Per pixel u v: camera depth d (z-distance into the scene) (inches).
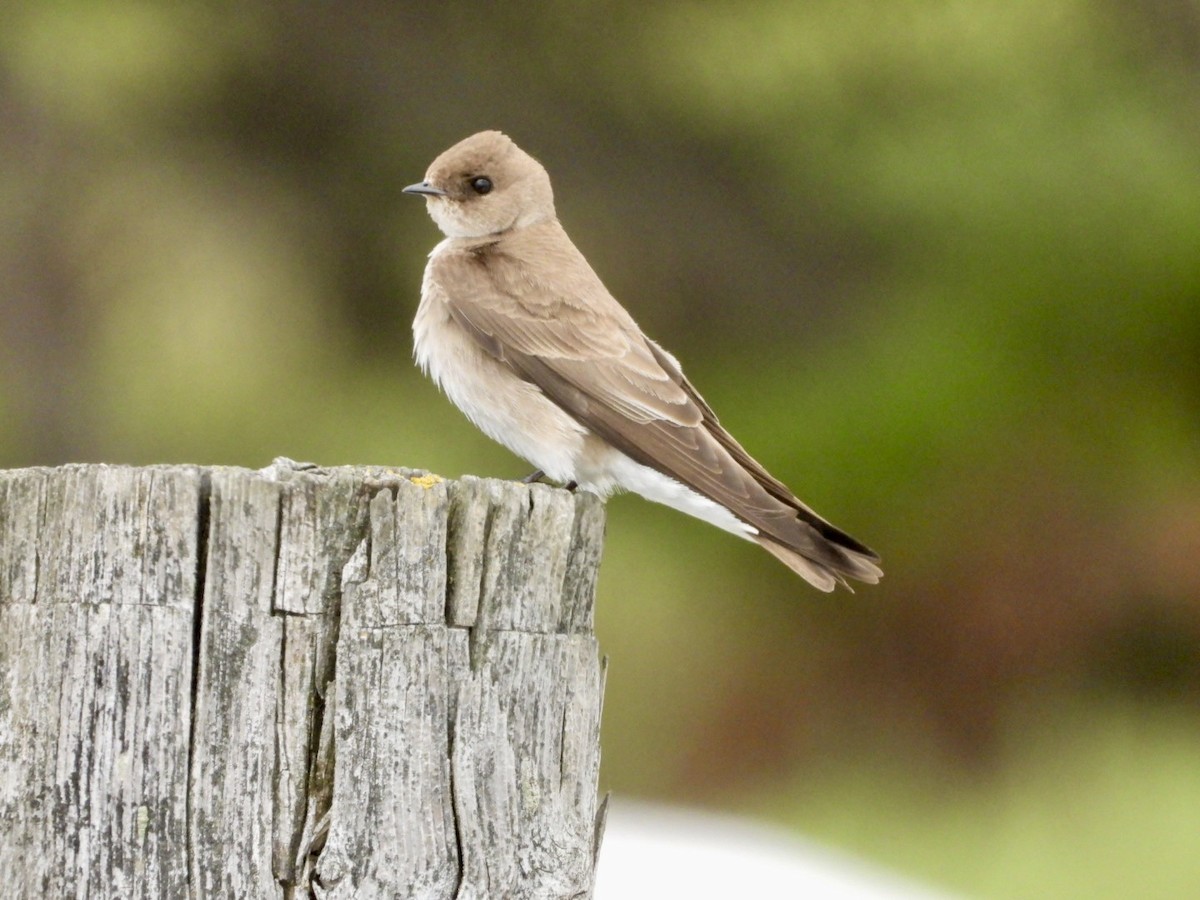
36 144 646.5
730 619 644.7
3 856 185.3
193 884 185.6
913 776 621.6
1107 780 604.4
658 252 672.4
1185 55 626.8
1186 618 627.8
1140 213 617.9
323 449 629.3
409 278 649.0
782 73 612.4
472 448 621.9
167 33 629.0
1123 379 633.0
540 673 203.8
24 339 644.7
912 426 627.5
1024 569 630.5
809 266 670.5
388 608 192.1
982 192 615.8
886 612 636.1
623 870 347.9
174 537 187.3
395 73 653.9
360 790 190.1
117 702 186.5
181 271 644.7
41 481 188.4
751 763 629.3
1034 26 606.5
